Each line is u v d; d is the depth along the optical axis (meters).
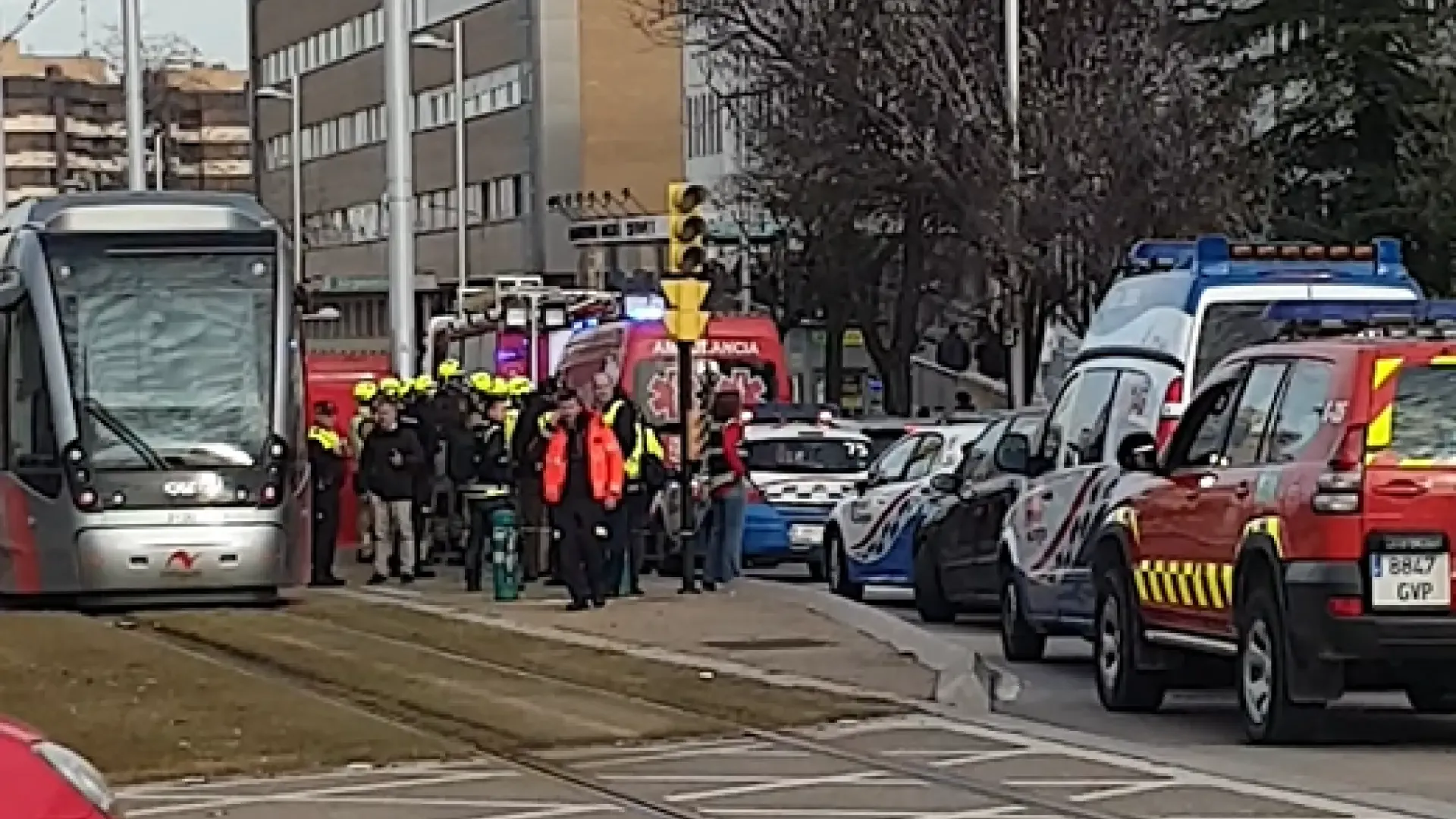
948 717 16.92
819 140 45.62
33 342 25.69
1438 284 43.06
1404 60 43.03
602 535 25.02
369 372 39.97
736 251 59.41
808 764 14.58
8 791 7.12
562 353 40.84
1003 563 21.78
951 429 28.25
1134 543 17.20
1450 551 14.45
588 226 70.31
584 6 87.19
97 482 25.14
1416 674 14.98
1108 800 13.07
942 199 42.00
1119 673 17.42
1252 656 15.34
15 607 26.20
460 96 74.62
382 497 29.75
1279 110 43.97
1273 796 13.17
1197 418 16.67
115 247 25.98
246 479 25.47
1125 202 38.19
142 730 15.96
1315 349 15.35
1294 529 14.74
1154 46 39.56
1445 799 13.09
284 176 111.81
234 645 21.78
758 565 33.59
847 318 54.50
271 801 13.39
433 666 20.02
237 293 26.08
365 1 101.12
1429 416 14.63
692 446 27.02
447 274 94.00
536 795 13.52
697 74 76.62
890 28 42.09
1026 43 39.81
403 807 13.14
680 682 18.66
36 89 158.62
